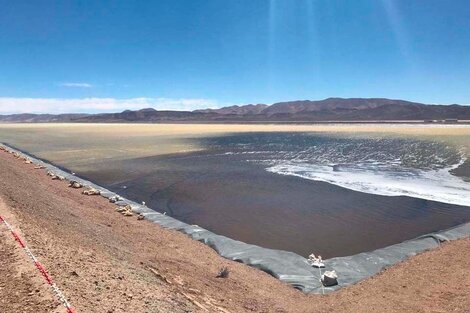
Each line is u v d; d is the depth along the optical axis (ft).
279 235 48.14
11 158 102.37
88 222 42.73
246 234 48.65
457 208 58.95
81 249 28.32
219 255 41.11
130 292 22.70
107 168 99.09
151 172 93.30
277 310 28.50
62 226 34.42
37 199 44.70
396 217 54.90
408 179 80.79
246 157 119.44
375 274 35.83
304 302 30.66
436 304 28.55
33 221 31.60
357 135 195.11
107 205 59.62
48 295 19.53
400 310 28.04
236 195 69.31
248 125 362.53
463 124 297.74
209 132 240.94
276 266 36.99
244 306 28.09
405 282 33.04
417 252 40.86
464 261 36.94
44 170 90.53
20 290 20.04
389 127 267.59
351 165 101.30
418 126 272.31
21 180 57.00
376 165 100.22
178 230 49.06
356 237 47.06
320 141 167.73
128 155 124.16
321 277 34.19
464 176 82.64
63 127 333.21
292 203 63.21
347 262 38.14
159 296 23.63
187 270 33.45
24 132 253.85
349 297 30.89
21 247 24.99
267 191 72.08
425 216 55.26
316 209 59.47
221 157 119.75
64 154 128.47
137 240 41.29
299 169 96.27
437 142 147.54
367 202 63.00
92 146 153.79
